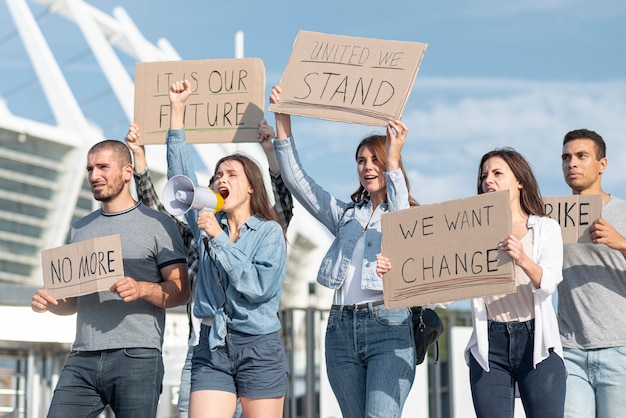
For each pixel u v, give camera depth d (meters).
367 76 5.46
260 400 4.85
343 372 5.18
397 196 5.13
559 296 5.76
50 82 26.55
